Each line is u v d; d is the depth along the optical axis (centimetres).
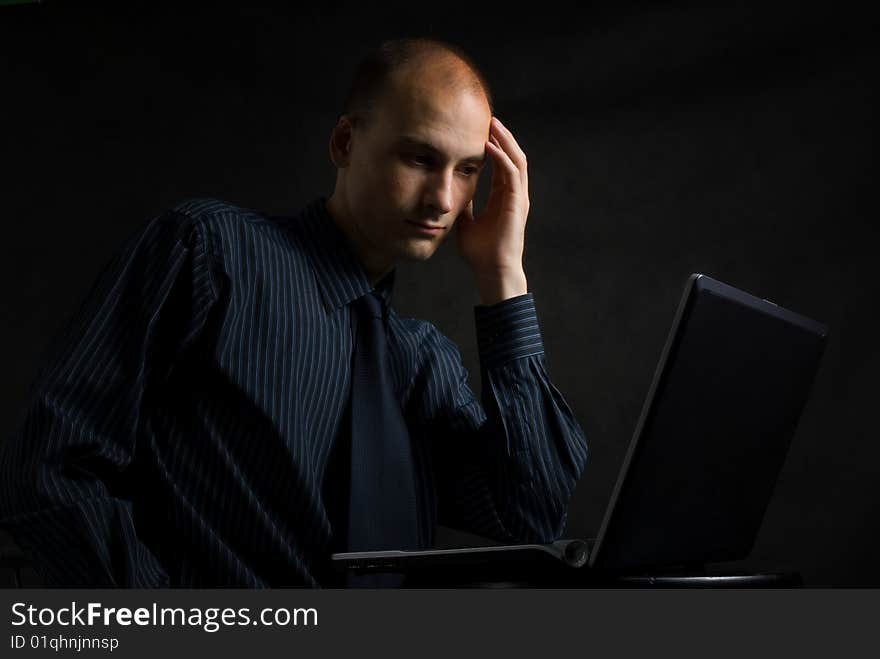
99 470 103
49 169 389
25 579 318
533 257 374
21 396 378
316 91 384
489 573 102
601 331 369
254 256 113
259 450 108
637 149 371
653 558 97
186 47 390
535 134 376
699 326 90
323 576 110
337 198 123
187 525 106
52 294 383
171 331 109
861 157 355
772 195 361
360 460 113
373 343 120
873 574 343
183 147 387
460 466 138
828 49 360
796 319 107
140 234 112
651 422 89
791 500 350
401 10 382
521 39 377
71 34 395
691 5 370
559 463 129
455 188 120
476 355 371
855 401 348
